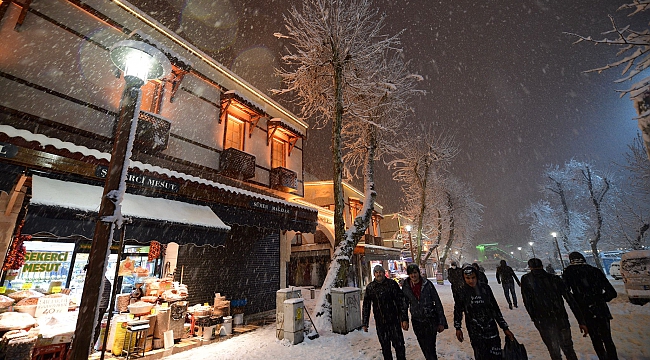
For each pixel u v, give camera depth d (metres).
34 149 5.30
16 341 4.54
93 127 7.56
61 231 5.01
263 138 13.57
